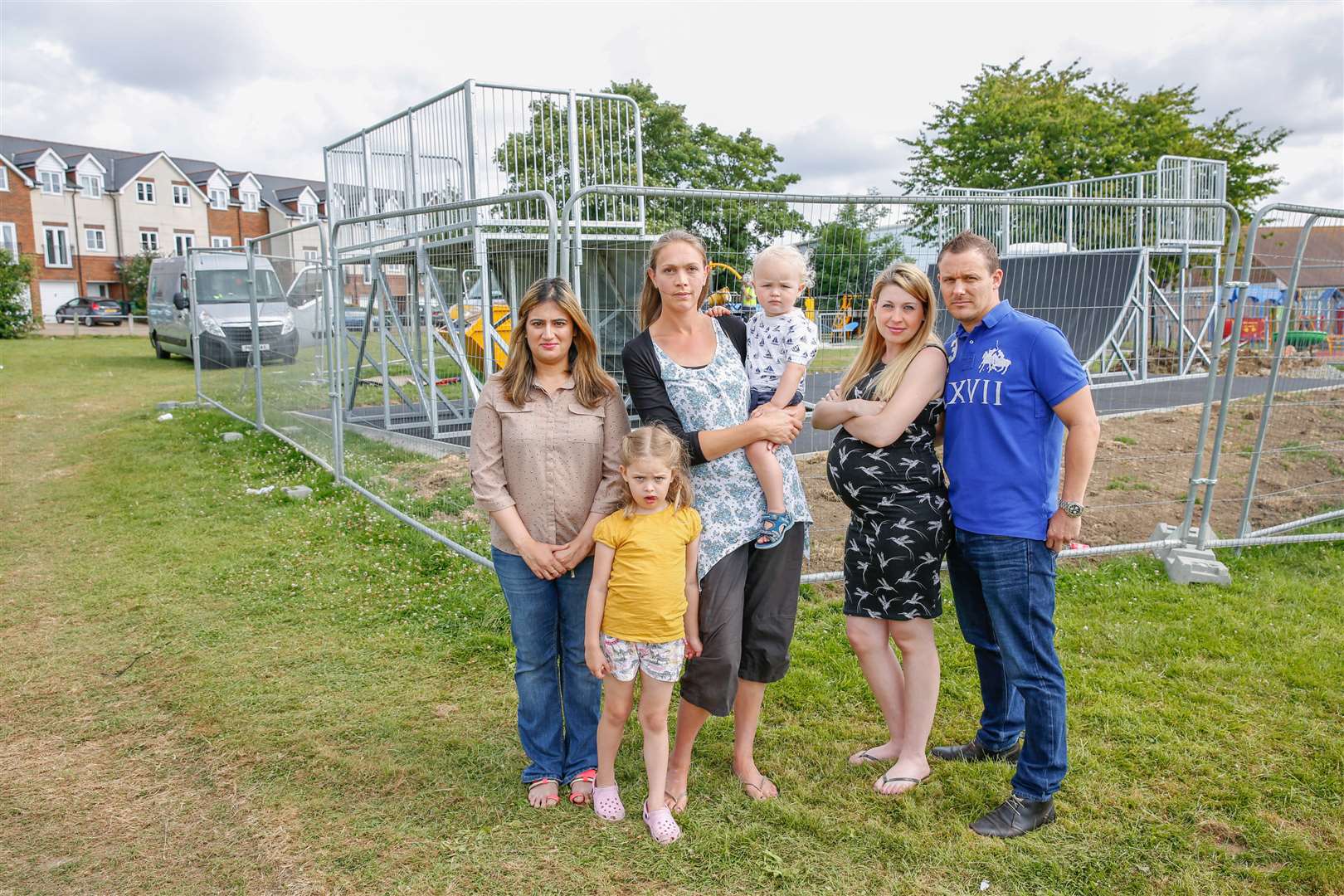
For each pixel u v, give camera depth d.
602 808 2.77
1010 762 3.09
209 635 4.29
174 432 10.00
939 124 26.45
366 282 10.68
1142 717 3.35
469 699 3.61
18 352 22.25
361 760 3.13
